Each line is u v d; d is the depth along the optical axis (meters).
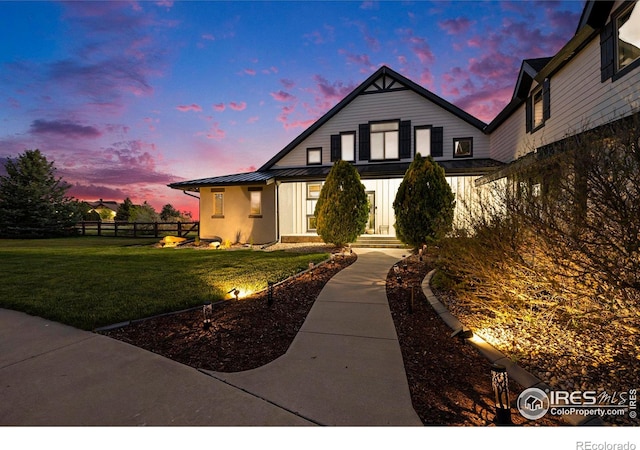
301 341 3.74
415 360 3.26
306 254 10.86
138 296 5.41
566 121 8.88
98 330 3.99
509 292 4.04
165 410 2.40
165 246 14.50
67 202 24.53
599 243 3.07
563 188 3.38
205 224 15.43
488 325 4.05
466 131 15.24
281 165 17.52
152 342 3.69
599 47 7.45
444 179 10.19
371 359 3.28
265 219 14.48
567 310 3.51
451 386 2.73
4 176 22.88
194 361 3.23
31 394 2.61
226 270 7.84
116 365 3.11
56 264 8.93
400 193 10.59
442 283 5.77
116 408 2.42
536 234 3.61
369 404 2.48
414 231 10.04
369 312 4.79
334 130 16.73
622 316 3.09
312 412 2.38
